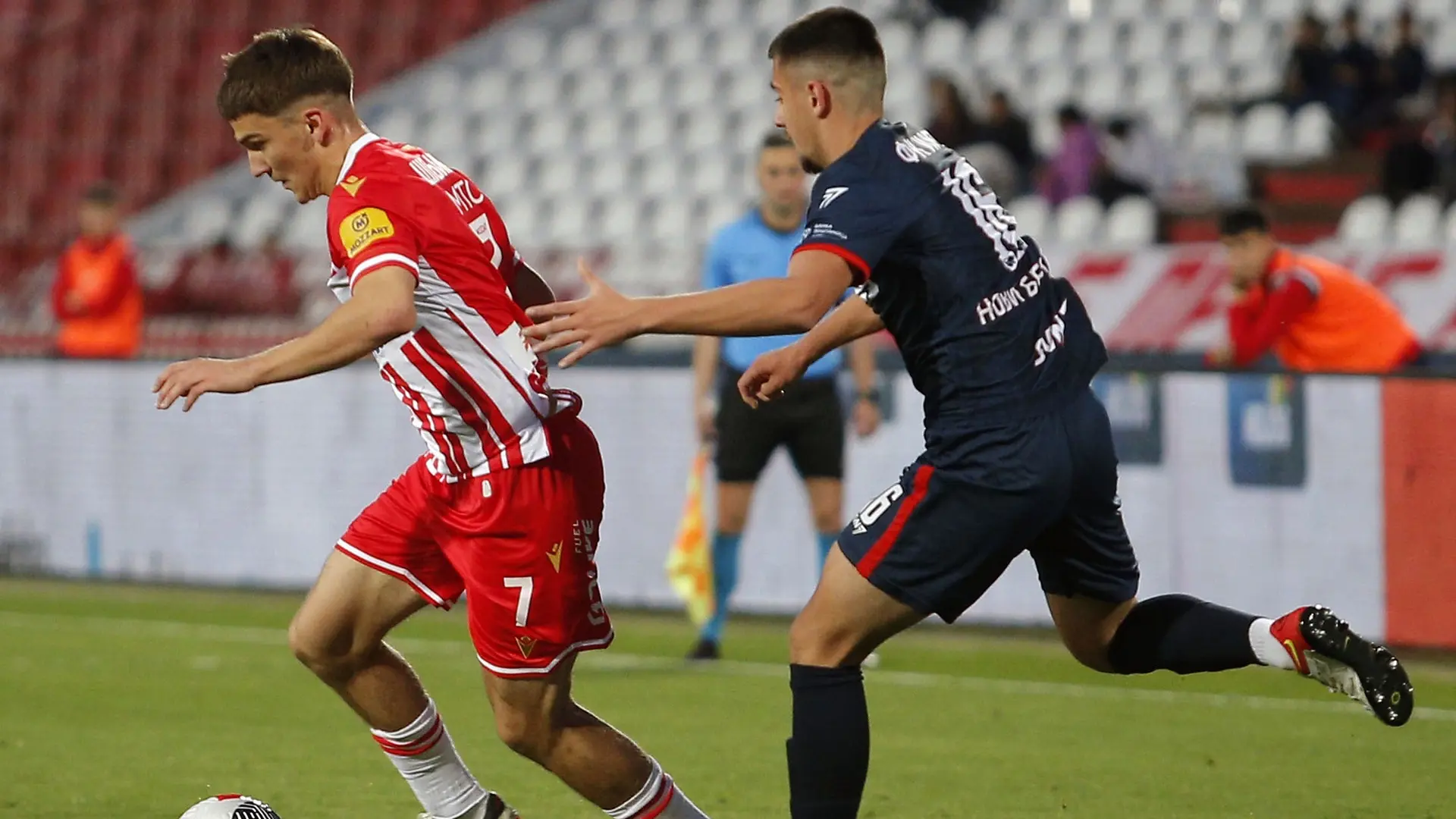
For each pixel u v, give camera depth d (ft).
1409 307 144.25
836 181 47.11
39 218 238.27
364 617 51.96
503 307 49.42
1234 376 101.71
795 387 95.45
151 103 242.58
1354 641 48.91
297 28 49.85
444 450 49.67
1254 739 75.77
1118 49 202.08
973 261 47.39
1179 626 52.34
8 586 134.31
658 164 209.97
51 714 81.82
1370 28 192.95
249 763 70.54
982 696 87.15
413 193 47.70
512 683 50.06
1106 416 49.88
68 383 136.15
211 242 200.44
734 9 226.38
